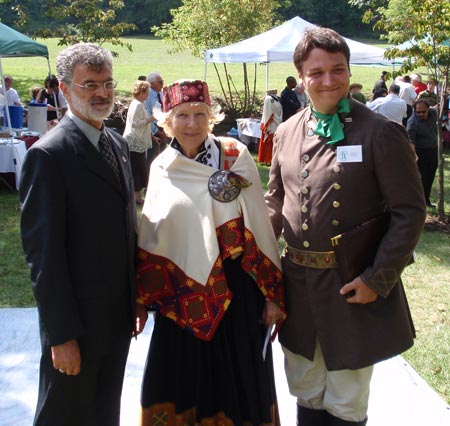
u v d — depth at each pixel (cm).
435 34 700
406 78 1320
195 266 245
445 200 861
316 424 259
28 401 311
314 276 235
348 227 227
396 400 317
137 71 2530
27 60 2919
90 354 229
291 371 257
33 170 214
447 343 410
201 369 250
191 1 1750
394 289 238
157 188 254
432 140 802
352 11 4512
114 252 229
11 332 387
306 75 227
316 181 230
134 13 4866
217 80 2355
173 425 257
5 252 596
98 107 221
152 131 870
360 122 224
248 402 249
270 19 1759
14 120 983
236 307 249
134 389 322
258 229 248
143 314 259
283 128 252
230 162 252
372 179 223
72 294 218
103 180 225
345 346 233
